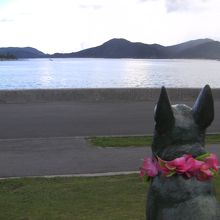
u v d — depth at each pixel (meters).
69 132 4.81
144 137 4.54
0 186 2.94
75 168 3.41
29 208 2.56
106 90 6.82
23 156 3.80
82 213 2.50
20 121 5.36
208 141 4.39
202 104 1.28
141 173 1.33
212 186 1.24
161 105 1.25
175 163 1.22
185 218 1.16
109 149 4.05
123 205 2.62
